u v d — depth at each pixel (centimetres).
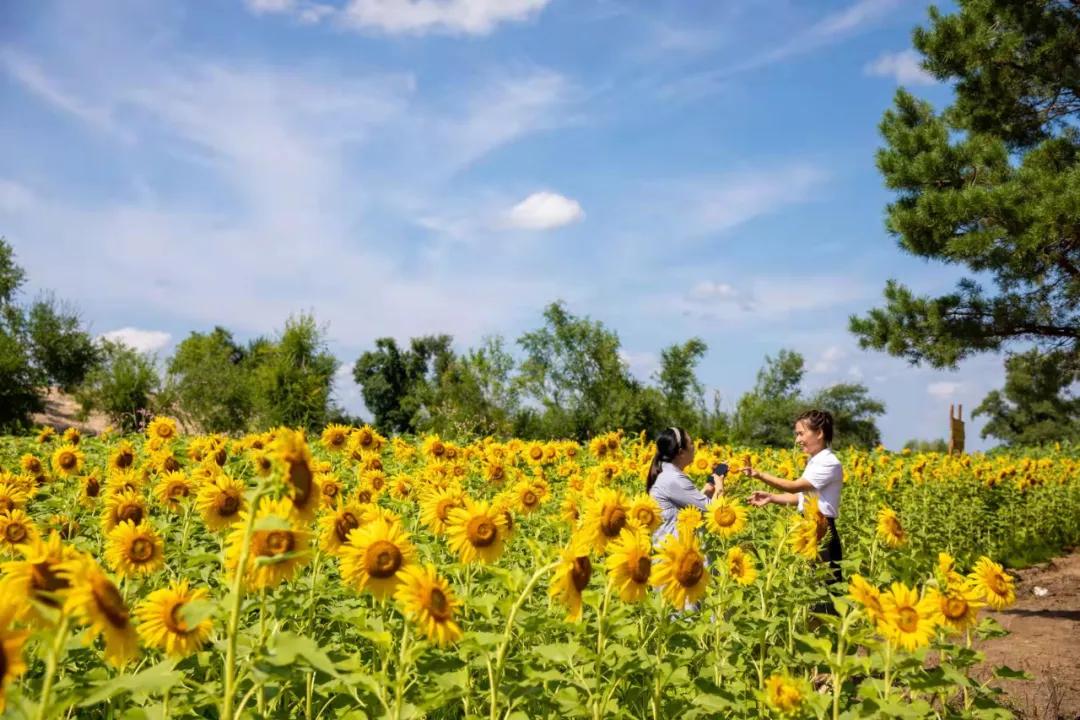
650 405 5175
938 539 1149
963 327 1509
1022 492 1548
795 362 6494
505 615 334
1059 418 5362
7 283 4975
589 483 675
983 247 1401
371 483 712
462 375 5006
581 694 341
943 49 1659
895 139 1622
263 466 275
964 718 399
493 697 296
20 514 435
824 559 609
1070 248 1455
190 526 513
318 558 380
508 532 378
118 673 314
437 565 422
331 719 357
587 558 326
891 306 1562
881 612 342
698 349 5725
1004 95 1653
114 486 551
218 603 236
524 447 1112
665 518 579
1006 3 1623
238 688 304
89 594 217
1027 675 409
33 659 298
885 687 340
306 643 235
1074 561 1392
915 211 1489
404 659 275
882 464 1377
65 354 4991
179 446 898
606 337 5694
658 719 344
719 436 3647
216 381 3638
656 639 376
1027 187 1409
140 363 3734
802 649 489
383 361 7556
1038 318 1516
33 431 1407
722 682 409
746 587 482
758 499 630
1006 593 397
